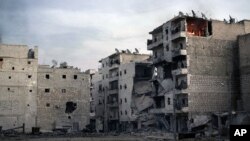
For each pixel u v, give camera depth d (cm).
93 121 9962
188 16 6469
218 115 6031
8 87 7625
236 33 6906
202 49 6512
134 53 9775
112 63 9906
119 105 9181
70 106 8331
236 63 6750
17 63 7788
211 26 6706
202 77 6388
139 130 7538
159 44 7212
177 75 6450
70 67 9200
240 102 6334
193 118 6131
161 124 7125
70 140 4325
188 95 6188
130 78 8650
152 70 8006
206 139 4034
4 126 7419
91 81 11375
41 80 8062
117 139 4559
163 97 7069
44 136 5681
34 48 8012
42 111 7944
